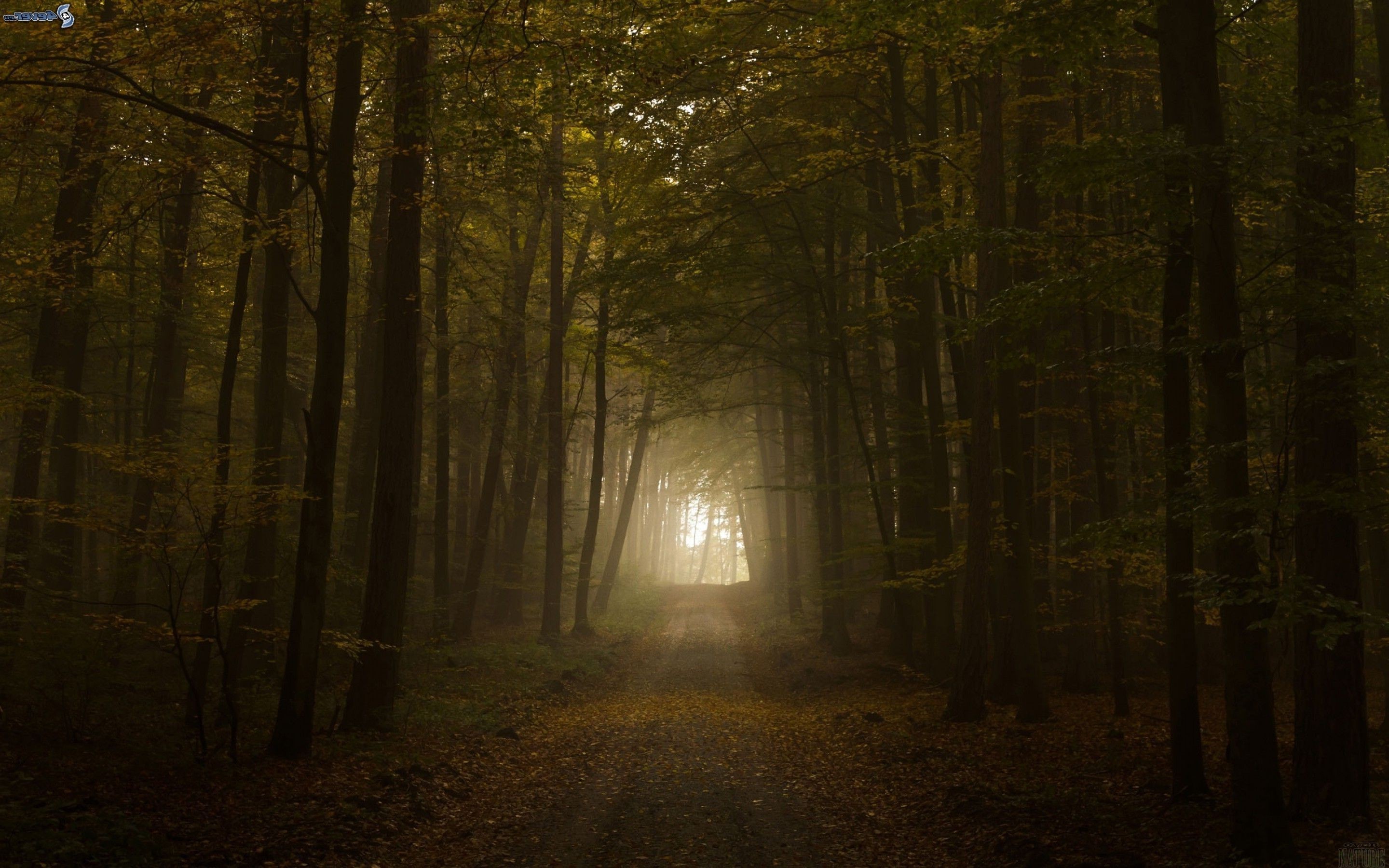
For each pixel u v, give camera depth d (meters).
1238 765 7.23
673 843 8.60
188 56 10.45
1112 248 10.59
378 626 12.91
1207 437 7.67
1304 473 8.17
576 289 19.77
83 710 10.73
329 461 11.26
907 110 19.36
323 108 13.55
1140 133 7.90
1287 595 6.60
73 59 9.82
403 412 13.19
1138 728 13.01
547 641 24.62
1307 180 8.53
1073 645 17.11
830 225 20.56
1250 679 7.21
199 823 7.94
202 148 12.30
